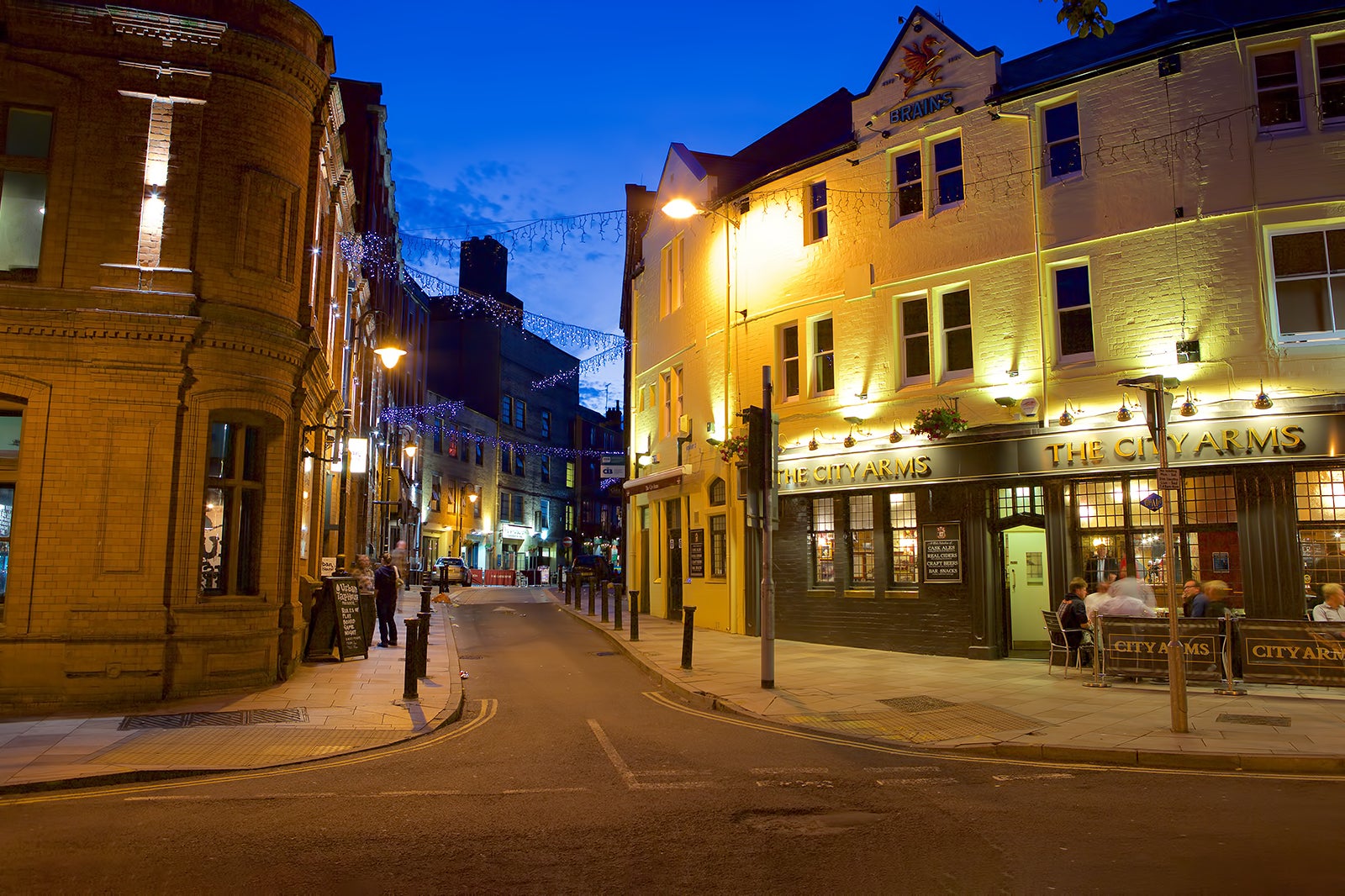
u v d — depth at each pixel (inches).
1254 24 542.0
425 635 515.2
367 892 192.5
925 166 672.4
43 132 459.8
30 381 438.3
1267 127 544.7
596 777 303.6
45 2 449.4
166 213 462.9
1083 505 583.2
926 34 678.5
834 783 294.0
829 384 730.2
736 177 894.4
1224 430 520.1
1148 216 565.9
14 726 380.8
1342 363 509.7
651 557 1020.5
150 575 442.6
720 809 259.9
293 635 511.2
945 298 658.8
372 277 1083.9
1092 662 539.2
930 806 262.8
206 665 456.4
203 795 277.3
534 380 2266.2
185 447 455.8
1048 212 605.9
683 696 486.9
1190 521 545.0
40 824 243.1
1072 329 597.0
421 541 1669.5
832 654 642.2
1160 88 569.6
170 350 452.8
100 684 430.3
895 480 647.8
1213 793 277.4
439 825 244.2
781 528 744.3
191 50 473.7
